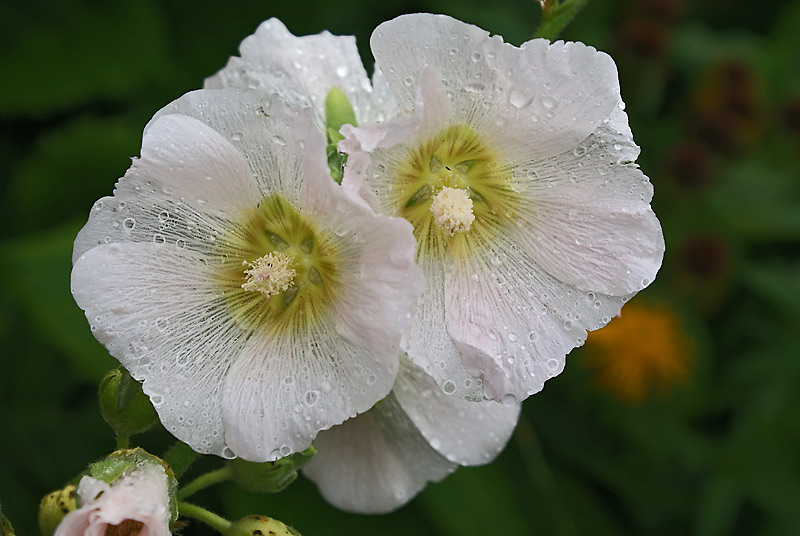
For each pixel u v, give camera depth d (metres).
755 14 0.82
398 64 0.42
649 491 0.60
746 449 0.60
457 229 0.43
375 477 0.50
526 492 0.57
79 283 0.41
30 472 0.56
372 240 0.41
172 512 0.42
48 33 0.62
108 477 0.41
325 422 0.42
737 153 0.67
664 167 0.66
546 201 0.44
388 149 0.43
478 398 0.43
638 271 0.43
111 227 0.42
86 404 0.58
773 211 0.67
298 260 0.43
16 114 0.62
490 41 0.42
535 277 0.44
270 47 0.48
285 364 0.42
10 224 0.61
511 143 0.44
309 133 0.41
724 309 0.66
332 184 0.41
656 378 0.61
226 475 0.46
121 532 0.41
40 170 0.61
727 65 0.70
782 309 0.63
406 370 0.48
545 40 0.42
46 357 0.58
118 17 0.63
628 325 0.61
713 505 0.59
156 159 0.41
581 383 0.62
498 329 0.43
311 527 0.56
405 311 0.41
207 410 0.42
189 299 0.42
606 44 0.70
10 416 0.57
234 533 0.44
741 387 0.63
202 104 0.42
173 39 0.64
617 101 0.42
